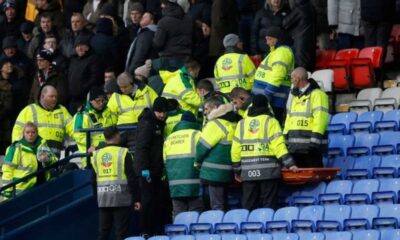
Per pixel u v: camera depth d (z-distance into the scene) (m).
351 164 62.47
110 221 60.97
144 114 61.06
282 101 63.59
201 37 71.44
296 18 69.00
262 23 70.06
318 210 58.69
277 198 60.25
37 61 72.56
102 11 73.62
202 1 72.44
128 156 60.47
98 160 60.62
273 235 57.72
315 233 56.94
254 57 70.62
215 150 60.38
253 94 63.44
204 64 71.94
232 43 65.44
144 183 60.91
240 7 74.31
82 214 62.81
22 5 79.81
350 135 64.19
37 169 64.81
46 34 75.62
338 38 72.38
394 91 68.12
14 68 74.38
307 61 69.00
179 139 61.19
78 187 62.75
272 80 63.22
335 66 69.50
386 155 62.41
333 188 60.47
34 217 63.16
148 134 60.72
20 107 74.38
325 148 60.81
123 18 77.25
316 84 60.75
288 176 59.69
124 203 60.47
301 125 60.50
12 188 64.44
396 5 73.56
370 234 55.78
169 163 61.25
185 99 64.50
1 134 73.88
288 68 63.56
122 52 73.81
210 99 60.69
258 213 59.53
